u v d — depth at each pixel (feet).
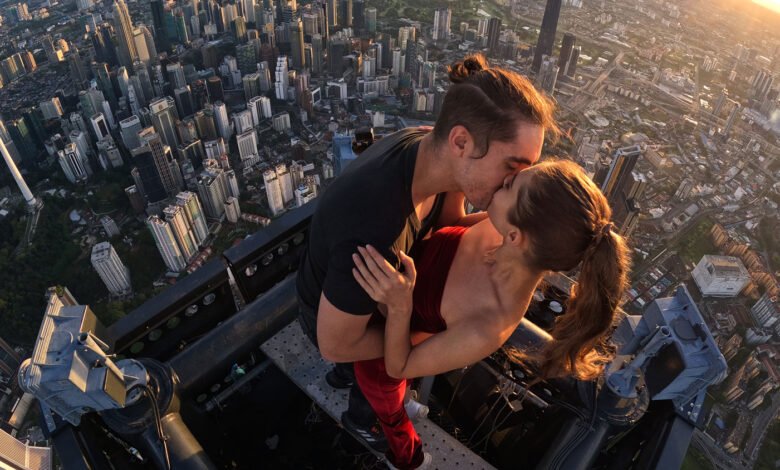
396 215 4.13
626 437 7.65
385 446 6.88
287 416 9.19
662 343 6.71
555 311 8.82
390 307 4.32
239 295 9.61
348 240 4.14
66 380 5.79
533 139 3.91
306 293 5.36
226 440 8.81
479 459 6.93
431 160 4.22
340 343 4.70
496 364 8.48
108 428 7.28
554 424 7.70
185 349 7.77
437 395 9.54
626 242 4.01
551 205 3.72
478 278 4.73
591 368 5.01
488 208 4.31
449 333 4.69
